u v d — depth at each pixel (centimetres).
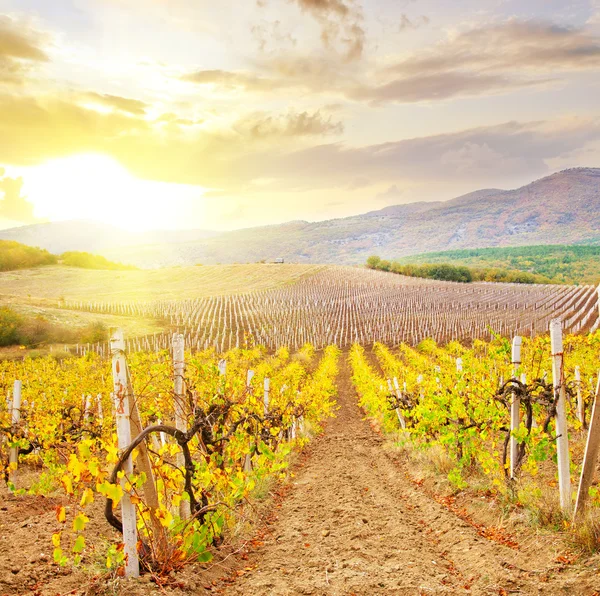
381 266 13050
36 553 491
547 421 610
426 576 472
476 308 6638
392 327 5706
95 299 8075
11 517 691
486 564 492
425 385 1198
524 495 639
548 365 1143
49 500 782
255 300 8056
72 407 1131
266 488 864
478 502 701
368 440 1494
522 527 570
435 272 11975
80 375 1764
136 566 427
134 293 8969
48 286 9506
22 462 1082
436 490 825
